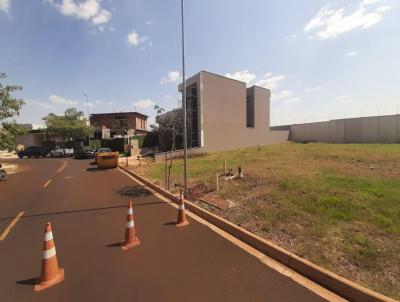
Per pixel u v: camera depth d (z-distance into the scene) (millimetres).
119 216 7441
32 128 56312
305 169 12344
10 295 3676
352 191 7891
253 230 5781
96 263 4570
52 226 6668
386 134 34031
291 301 3424
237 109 33906
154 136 42594
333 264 4164
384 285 3559
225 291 3666
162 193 10508
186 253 4930
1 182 14664
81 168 21734
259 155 20891
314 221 5945
